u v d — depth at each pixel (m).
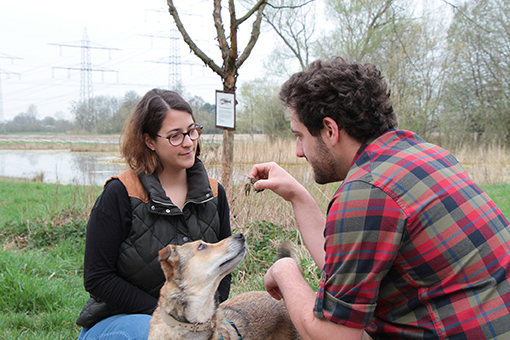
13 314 3.59
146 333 2.26
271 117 26.61
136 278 2.42
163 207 2.41
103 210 2.31
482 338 1.35
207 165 6.31
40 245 6.03
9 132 71.88
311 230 2.20
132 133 2.44
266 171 2.38
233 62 5.54
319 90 1.64
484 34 20.03
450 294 1.42
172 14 5.42
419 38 19.03
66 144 45.06
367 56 17.34
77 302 3.90
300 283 1.84
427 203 1.43
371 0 16.41
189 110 2.50
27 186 12.96
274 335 2.92
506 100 21.09
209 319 2.30
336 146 1.73
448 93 21.52
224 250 2.38
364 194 1.47
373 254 1.44
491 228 1.46
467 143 20.73
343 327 1.49
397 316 1.57
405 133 1.72
